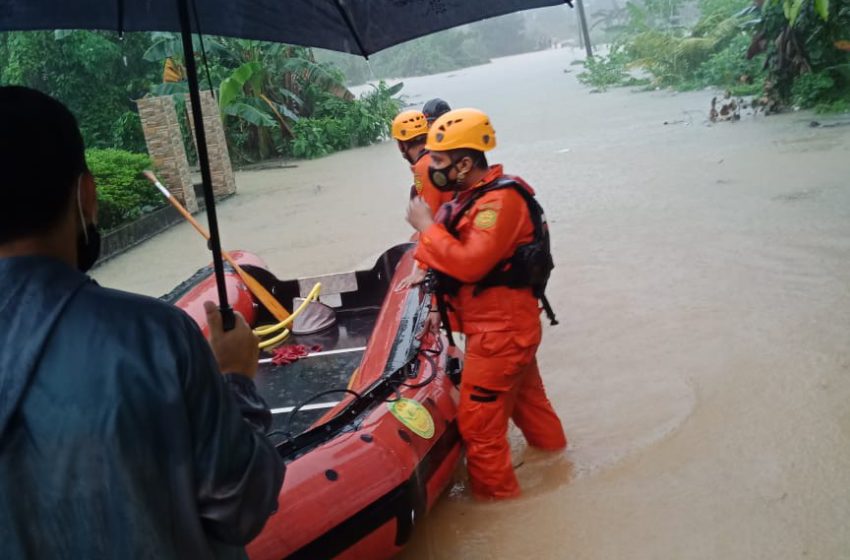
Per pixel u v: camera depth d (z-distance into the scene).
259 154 17.72
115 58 17.28
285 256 8.81
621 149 12.57
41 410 1.27
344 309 5.63
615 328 5.74
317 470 3.00
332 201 11.80
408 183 12.70
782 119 13.05
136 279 8.62
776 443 4.12
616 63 24.41
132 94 17.75
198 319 4.59
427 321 4.03
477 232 3.40
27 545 1.27
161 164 11.62
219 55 17.52
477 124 3.42
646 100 18.78
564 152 12.98
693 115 15.12
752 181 9.30
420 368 3.87
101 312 1.32
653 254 7.19
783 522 3.53
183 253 9.58
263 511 1.42
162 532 1.29
